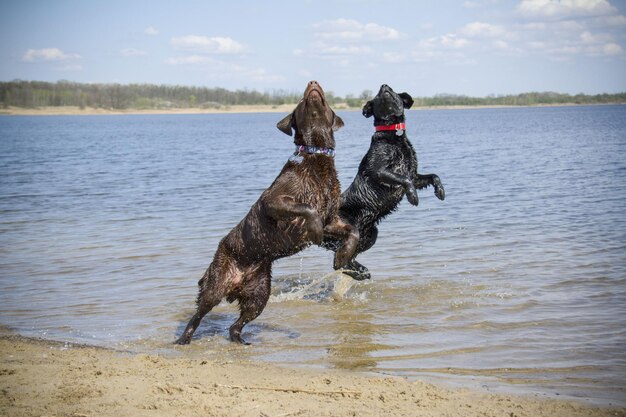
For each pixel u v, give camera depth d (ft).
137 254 37.78
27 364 20.18
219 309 28.78
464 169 81.30
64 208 55.98
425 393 17.60
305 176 23.35
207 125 344.69
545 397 17.47
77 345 23.35
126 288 31.09
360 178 31.24
